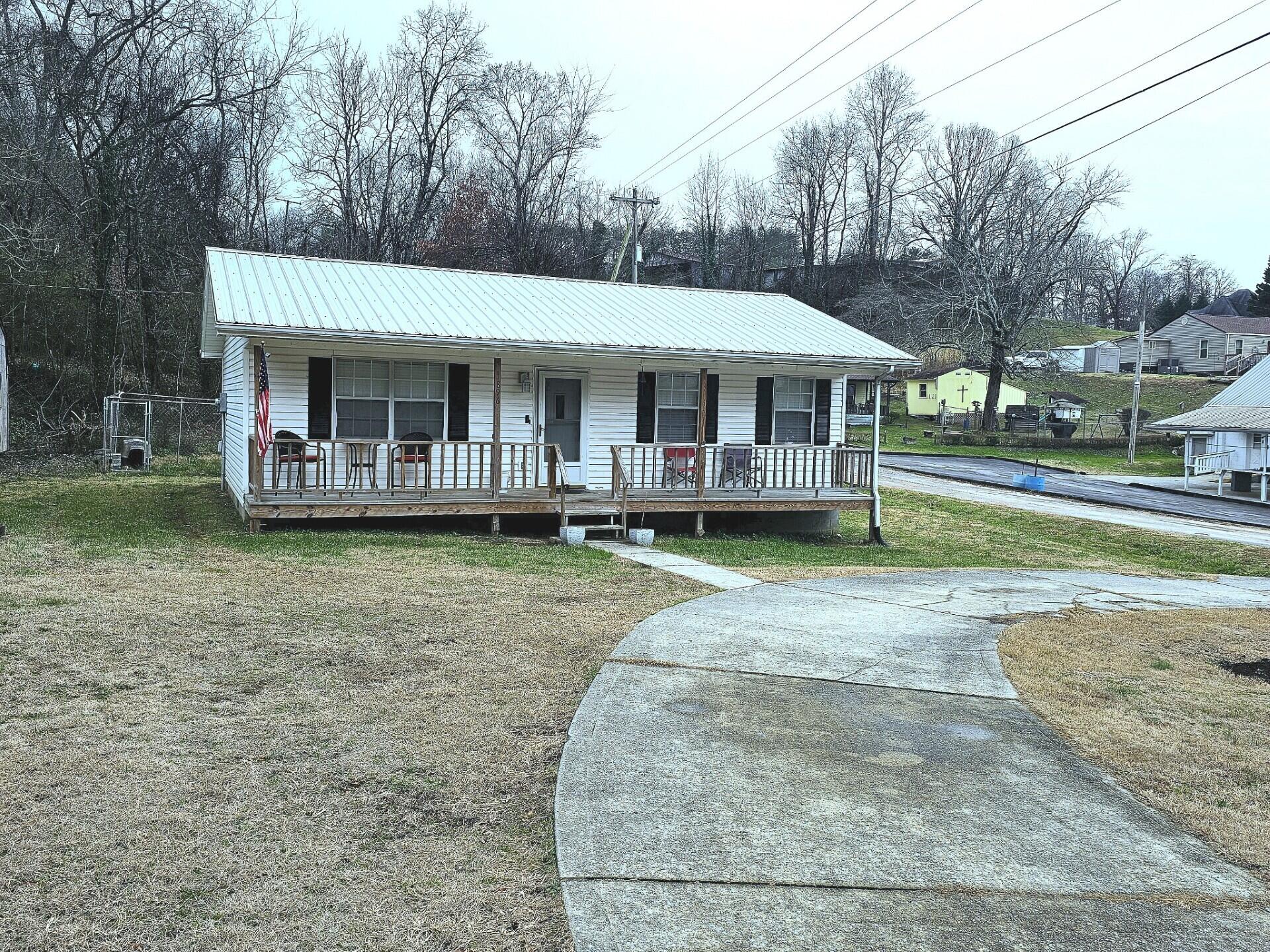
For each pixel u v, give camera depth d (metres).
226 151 32.31
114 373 27.88
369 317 14.25
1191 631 9.52
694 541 15.33
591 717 5.70
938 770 5.04
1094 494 28.59
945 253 50.97
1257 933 3.50
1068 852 4.12
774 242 63.62
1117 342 73.12
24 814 4.18
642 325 16.52
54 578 8.95
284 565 10.59
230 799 4.42
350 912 3.52
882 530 19.41
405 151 43.06
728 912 3.51
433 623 7.96
